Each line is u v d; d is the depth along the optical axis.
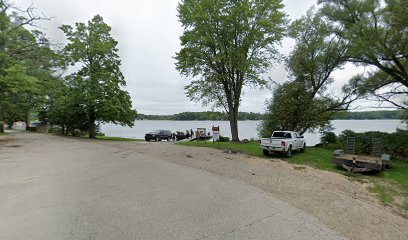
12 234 4.06
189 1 21.62
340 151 13.48
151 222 4.64
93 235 4.07
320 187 8.00
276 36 21.08
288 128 22.78
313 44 21.69
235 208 5.51
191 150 16.27
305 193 7.09
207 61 22.69
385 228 5.02
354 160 11.52
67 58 27.95
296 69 22.39
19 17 20.48
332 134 22.33
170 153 14.59
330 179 9.54
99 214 5.00
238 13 19.84
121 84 31.03
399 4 12.34
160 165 10.54
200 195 6.39
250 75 21.67
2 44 20.11
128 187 7.01
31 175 8.38
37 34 22.16
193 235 4.14
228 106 23.95
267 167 11.02
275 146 14.47
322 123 21.55
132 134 58.12
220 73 22.58
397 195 8.00
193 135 40.25
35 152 14.34
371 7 14.53
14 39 21.50
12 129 48.81
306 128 22.45
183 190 6.80
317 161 13.76
